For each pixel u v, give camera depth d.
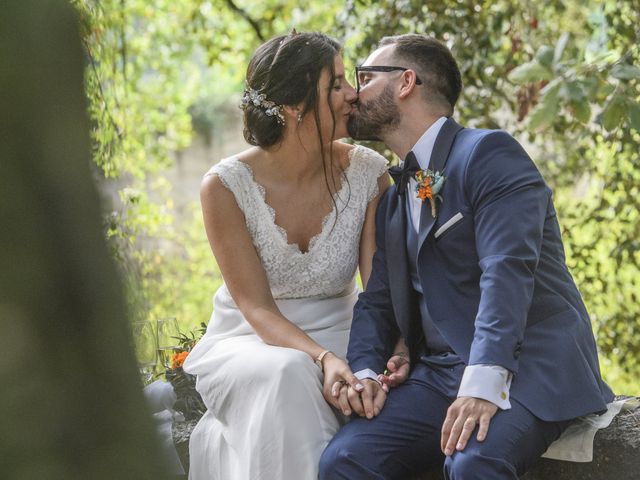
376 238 2.66
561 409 2.17
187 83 10.77
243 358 2.50
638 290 5.18
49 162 0.76
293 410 2.36
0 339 0.74
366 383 2.38
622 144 4.64
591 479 2.37
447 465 2.14
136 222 2.93
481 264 2.25
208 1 8.54
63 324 0.76
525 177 2.31
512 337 2.14
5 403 0.74
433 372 2.42
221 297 2.82
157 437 0.80
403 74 2.50
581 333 2.32
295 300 2.74
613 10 4.76
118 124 3.05
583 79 3.68
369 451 2.28
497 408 2.13
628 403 2.48
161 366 3.10
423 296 2.45
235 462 2.51
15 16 0.76
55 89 0.77
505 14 4.91
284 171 2.69
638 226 4.80
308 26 8.41
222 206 2.63
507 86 5.00
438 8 4.95
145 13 9.32
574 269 4.99
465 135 2.45
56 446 0.75
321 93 2.58
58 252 0.77
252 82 2.65
